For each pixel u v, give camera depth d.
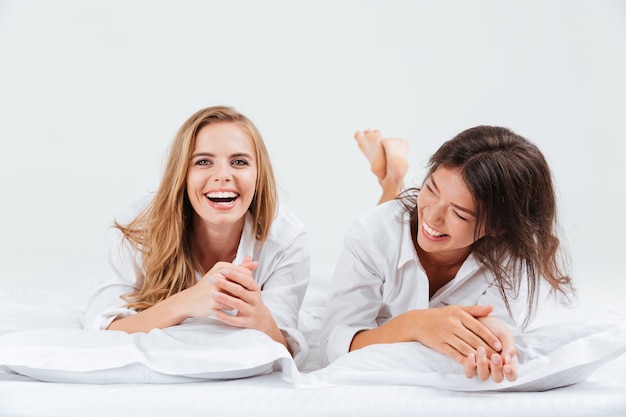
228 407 1.34
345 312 1.77
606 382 1.49
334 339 1.67
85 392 1.39
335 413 1.33
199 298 1.59
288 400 1.36
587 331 1.49
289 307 1.83
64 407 1.33
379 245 1.76
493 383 1.41
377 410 1.33
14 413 1.32
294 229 1.90
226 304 1.57
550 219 1.66
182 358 1.46
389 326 1.58
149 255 1.80
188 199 1.79
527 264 1.66
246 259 1.62
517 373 1.38
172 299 1.62
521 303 1.73
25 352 1.47
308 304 2.27
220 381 1.48
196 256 1.87
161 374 1.45
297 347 1.70
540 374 1.41
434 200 1.57
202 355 1.47
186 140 1.71
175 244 1.78
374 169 2.90
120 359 1.45
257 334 1.53
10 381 1.46
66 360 1.46
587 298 2.57
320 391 1.41
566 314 2.10
